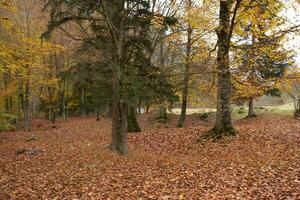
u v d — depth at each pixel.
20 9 24.73
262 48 13.18
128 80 12.54
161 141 17.45
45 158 14.01
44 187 9.65
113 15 12.93
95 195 8.81
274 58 13.48
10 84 28.03
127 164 12.33
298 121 24.17
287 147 12.95
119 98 13.27
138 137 19.30
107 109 45.97
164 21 13.13
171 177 10.23
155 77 13.17
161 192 8.80
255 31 13.41
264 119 27.84
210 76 22.02
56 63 33.34
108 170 11.45
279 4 11.63
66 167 12.05
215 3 14.40
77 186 9.66
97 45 13.05
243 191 8.24
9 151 16.25
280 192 7.91
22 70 16.08
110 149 14.55
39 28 26.42
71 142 19.38
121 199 8.44
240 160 11.59
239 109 38.22
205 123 31.84
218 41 14.42
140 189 9.18
